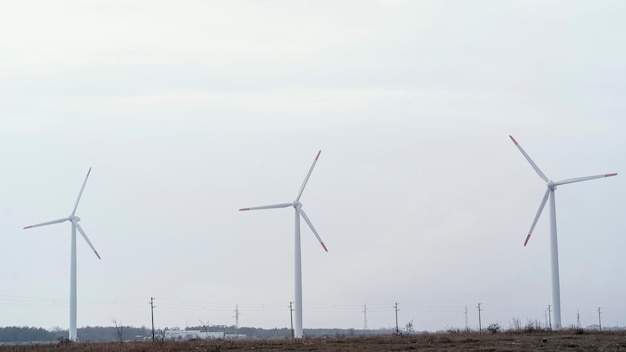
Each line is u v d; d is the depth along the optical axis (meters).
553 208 111.31
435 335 74.81
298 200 121.12
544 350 54.03
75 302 134.50
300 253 120.19
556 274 111.00
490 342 61.69
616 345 56.03
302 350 59.16
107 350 64.56
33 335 177.38
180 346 65.00
